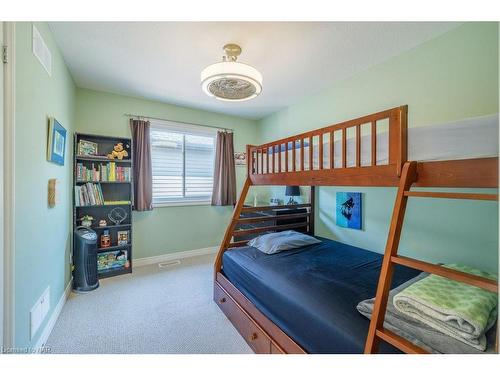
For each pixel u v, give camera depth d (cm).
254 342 165
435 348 98
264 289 166
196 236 391
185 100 346
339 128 154
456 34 187
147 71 257
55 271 199
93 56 226
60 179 214
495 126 95
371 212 258
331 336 116
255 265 197
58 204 206
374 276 175
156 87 300
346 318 120
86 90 301
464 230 187
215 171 397
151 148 355
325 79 280
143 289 262
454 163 102
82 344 171
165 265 339
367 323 116
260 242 255
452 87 190
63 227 226
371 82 251
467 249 186
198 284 276
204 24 181
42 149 166
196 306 227
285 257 219
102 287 266
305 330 131
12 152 122
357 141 142
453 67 189
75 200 271
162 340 177
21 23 133
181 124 371
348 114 277
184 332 187
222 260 240
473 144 101
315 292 147
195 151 396
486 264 176
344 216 286
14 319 124
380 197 249
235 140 428
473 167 97
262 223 350
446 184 104
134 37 197
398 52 223
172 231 369
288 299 144
